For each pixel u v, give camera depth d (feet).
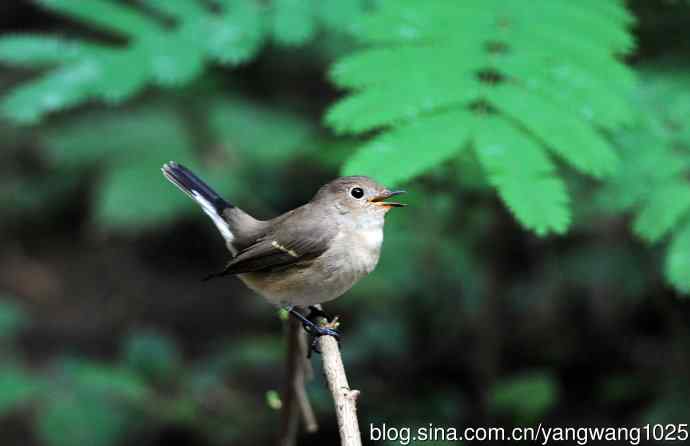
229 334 45.73
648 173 23.98
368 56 21.39
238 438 36.32
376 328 37.45
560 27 22.53
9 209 49.57
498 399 33.63
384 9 23.13
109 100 24.48
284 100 43.98
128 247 52.16
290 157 41.01
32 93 24.11
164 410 35.86
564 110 20.27
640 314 36.94
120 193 41.11
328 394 34.76
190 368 40.68
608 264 35.17
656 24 29.27
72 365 37.91
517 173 18.81
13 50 24.67
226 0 27.12
